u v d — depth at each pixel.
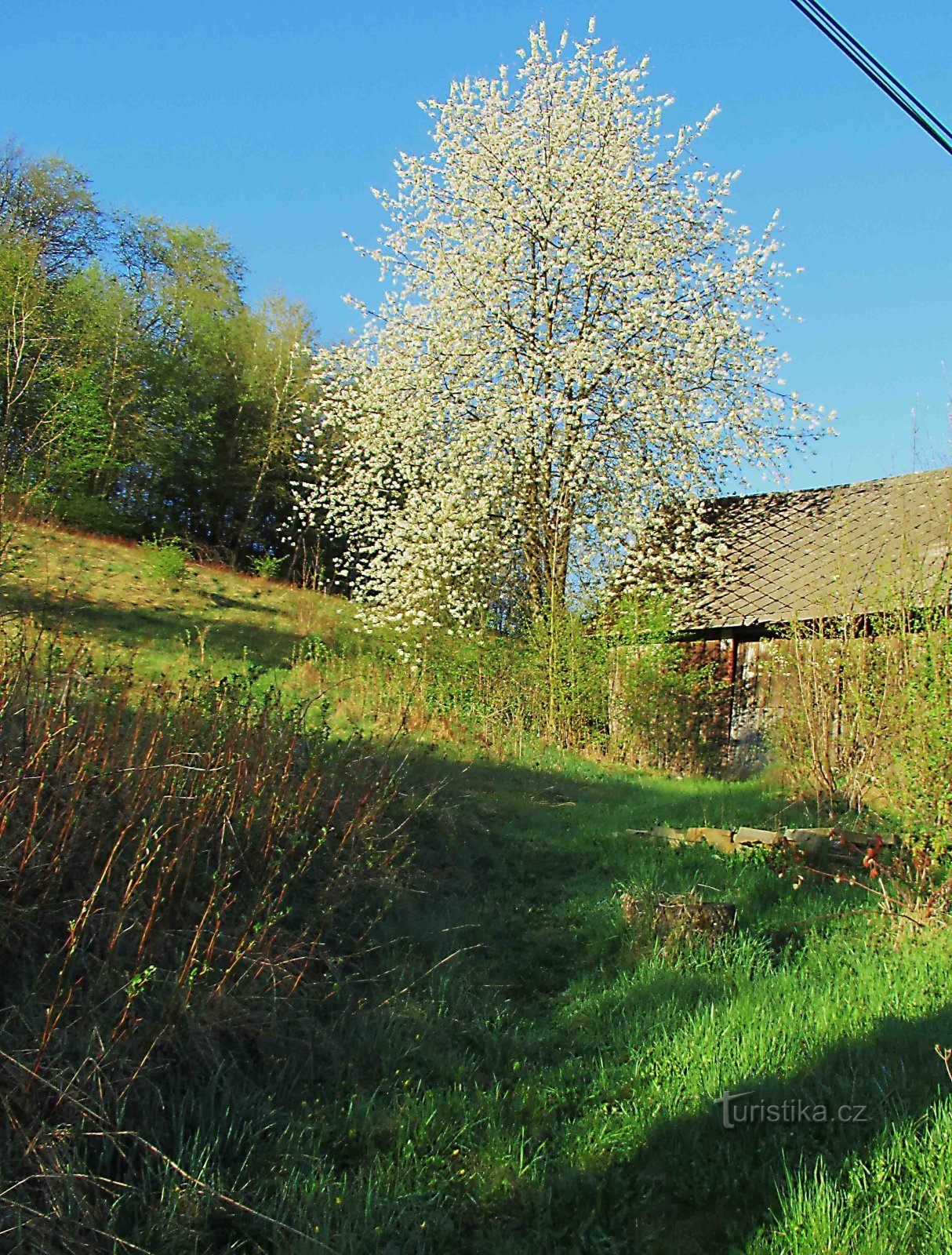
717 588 17.81
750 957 5.98
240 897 5.26
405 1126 4.02
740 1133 4.05
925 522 16.20
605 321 19.22
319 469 20.67
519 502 19.36
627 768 15.38
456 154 19.81
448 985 5.44
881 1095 4.19
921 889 6.74
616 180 19.19
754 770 16.02
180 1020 4.14
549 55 19.83
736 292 19.19
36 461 8.60
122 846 4.87
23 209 34.38
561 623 17.05
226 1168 3.60
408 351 19.17
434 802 8.82
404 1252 3.31
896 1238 3.32
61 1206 3.13
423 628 17.55
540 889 7.55
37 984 3.84
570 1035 5.10
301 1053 4.50
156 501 35.09
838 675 10.84
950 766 7.58
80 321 31.22
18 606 7.66
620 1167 3.88
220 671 13.48
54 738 4.89
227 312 39.97
